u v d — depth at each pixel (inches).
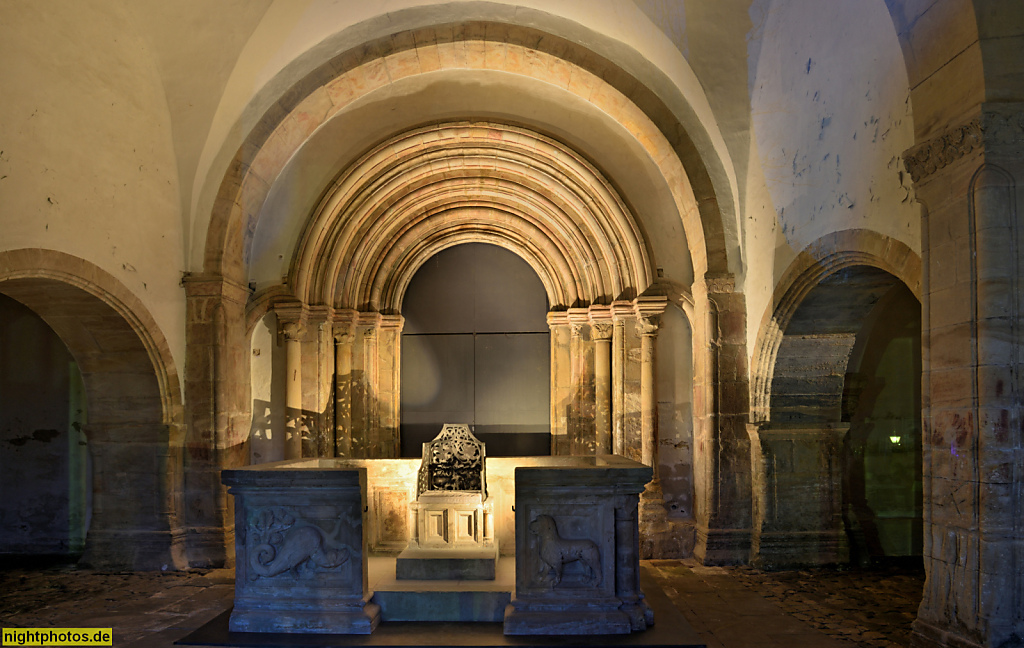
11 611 259.3
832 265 267.0
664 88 339.3
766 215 321.1
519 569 227.3
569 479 227.9
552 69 344.5
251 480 227.8
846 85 253.1
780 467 330.0
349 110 370.6
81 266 276.7
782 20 294.8
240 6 303.6
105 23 281.9
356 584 227.3
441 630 225.3
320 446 389.7
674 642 213.8
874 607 261.9
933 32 197.9
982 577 183.0
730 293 343.0
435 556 253.3
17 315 375.2
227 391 345.4
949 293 197.0
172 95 323.9
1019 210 184.4
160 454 332.5
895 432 349.7
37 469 368.8
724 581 300.5
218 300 342.3
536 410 446.3
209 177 342.6
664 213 377.4
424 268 454.6
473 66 348.8
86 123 279.7
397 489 307.9
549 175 395.5
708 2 301.7
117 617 251.0
